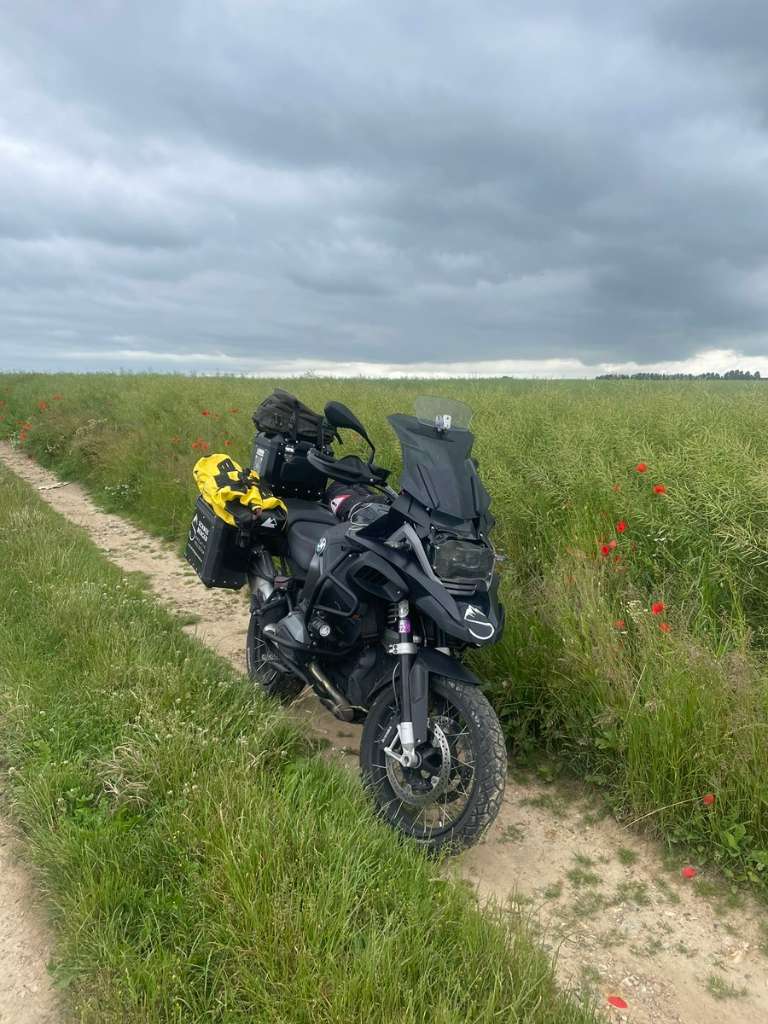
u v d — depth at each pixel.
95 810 3.22
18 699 4.07
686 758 3.42
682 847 3.37
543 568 5.30
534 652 4.29
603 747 3.73
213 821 2.93
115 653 4.55
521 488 6.16
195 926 2.54
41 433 15.33
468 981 2.34
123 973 2.37
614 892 3.12
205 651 4.99
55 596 5.48
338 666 3.75
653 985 2.65
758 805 3.24
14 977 2.50
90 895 2.65
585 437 6.52
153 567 7.84
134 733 3.66
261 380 21.06
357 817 3.12
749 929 2.92
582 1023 2.29
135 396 16.80
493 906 2.79
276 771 3.53
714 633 4.09
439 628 3.23
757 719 3.40
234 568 4.62
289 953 2.38
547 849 3.40
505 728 4.19
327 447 4.73
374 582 3.35
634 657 4.04
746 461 4.80
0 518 8.20
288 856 2.79
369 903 2.63
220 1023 2.26
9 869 3.04
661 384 14.29
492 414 8.87
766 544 4.27
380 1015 2.19
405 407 10.72
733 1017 2.52
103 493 11.27
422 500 3.19
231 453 10.59
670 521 4.88
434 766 3.13
